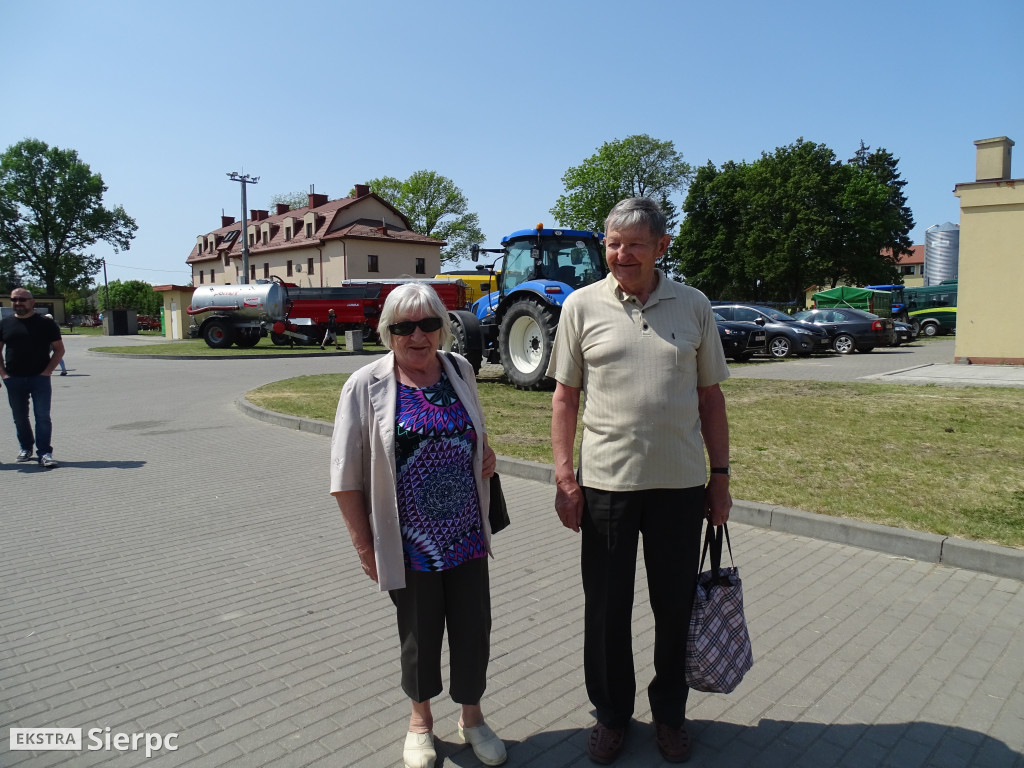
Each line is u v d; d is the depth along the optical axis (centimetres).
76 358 2459
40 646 362
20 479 719
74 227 6638
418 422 256
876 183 4941
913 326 2866
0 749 273
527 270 1272
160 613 401
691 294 267
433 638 262
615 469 260
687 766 263
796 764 263
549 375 284
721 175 5378
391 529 253
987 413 900
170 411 1190
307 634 374
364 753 271
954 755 266
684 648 269
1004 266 1562
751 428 834
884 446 724
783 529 520
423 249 5247
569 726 292
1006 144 1597
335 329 3027
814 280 4931
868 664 333
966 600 399
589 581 271
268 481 708
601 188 5944
